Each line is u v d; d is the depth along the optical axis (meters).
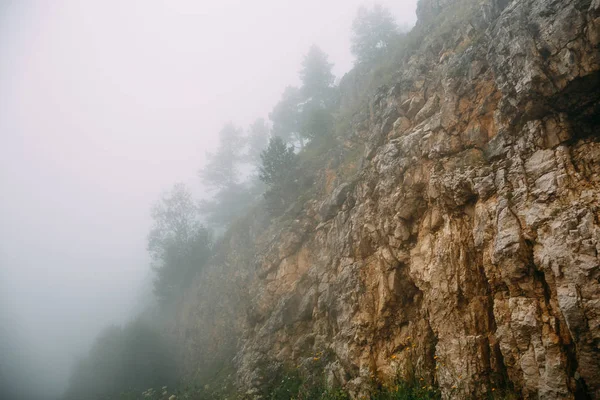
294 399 14.09
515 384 8.09
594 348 6.71
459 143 11.84
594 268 6.95
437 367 9.77
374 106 19.70
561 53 9.02
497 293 9.10
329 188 22.55
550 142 9.09
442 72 14.70
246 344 22.30
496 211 9.34
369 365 11.97
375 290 13.25
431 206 12.08
